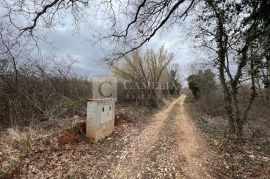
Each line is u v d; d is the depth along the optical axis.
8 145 6.15
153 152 7.30
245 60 8.80
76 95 12.48
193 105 30.94
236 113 9.92
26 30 6.73
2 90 8.93
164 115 18.69
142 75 21.30
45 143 6.72
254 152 7.27
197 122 14.90
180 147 8.02
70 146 6.97
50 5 6.31
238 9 8.29
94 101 8.00
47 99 9.95
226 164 6.14
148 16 7.31
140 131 10.71
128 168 5.85
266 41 6.72
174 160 6.54
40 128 8.42
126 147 7.74
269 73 7.54
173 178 5.29
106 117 9.09
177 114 20.00
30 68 10.20
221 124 14.38
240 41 8.77
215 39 10.07
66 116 10.30
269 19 6.57
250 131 11.41
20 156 5.59
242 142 8.67
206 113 22.27
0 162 5.11
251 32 7.51
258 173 5.40
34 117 9.39
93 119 7.97
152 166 6.04
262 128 11.92
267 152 7.32
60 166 5.53
